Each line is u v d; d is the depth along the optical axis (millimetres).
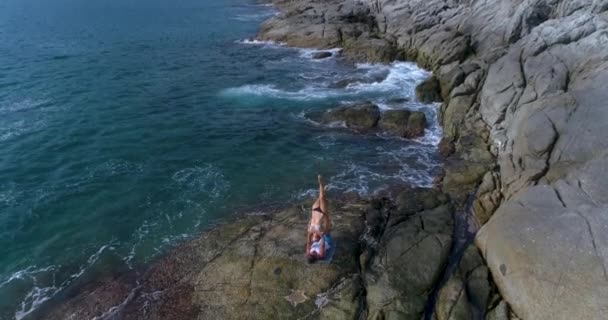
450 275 14648
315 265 15336
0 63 41656
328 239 15570
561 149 17844
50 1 88812
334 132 28094
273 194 21531
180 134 28031
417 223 17094
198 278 15711
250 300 14320
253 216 19594
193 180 22891
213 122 29859
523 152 19312
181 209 20500
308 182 22531
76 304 15414
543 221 13961
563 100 19719
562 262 12688
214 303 14477
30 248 18203
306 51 48125
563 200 14680
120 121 29781
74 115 30469
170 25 65562
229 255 16500
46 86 35938
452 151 24812
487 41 36906
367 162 24391
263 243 16906
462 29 40938
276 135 27844
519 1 37250
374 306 13664
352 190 21547
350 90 35531
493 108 25203
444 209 18203
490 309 13508
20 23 63531
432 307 13758
